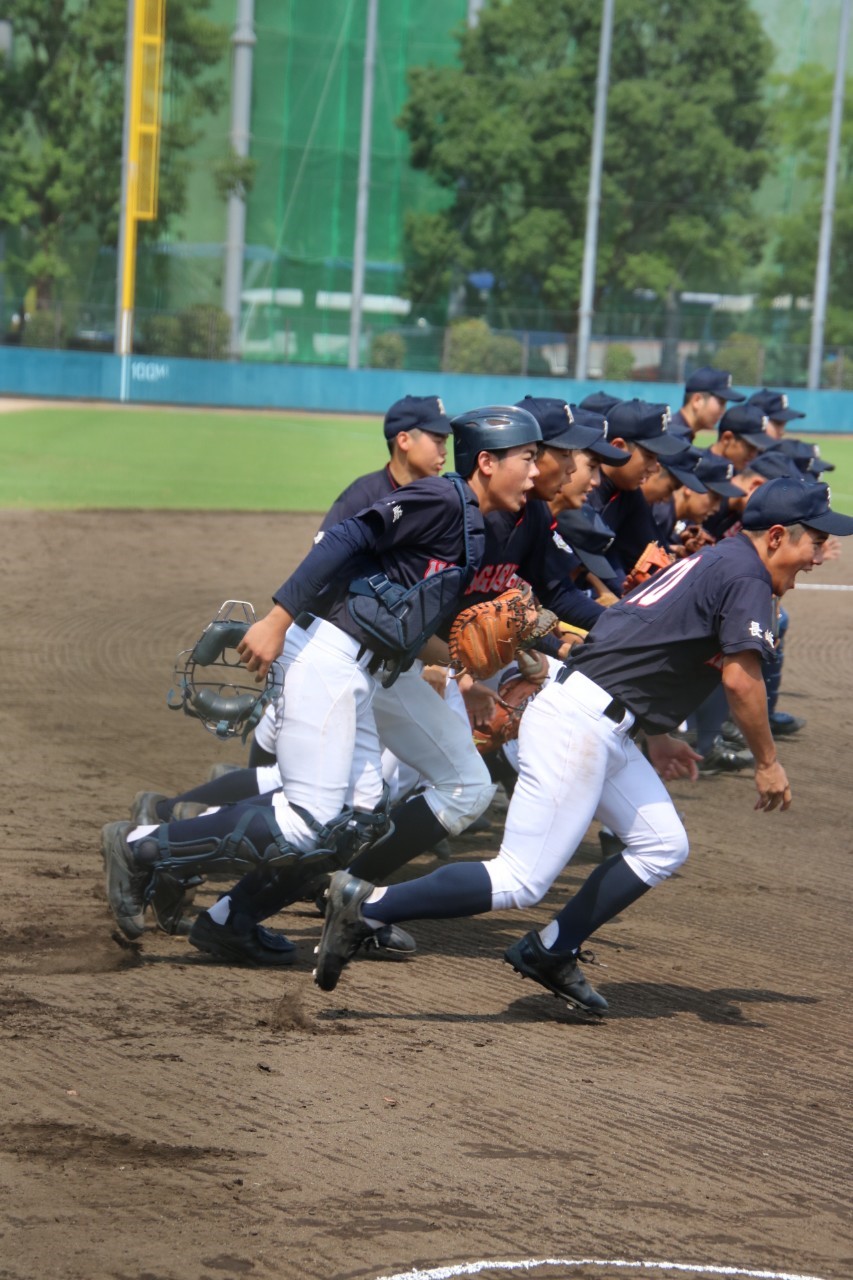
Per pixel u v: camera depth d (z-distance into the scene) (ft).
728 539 41.42
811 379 464.65
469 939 50.42
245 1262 27.94
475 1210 30.50
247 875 45.09
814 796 73.31
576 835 41.16
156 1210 29.71
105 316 429.79
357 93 496.64
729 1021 43.32
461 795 46.24
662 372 458.91
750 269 510.17
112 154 471.62
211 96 480.64
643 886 41.93
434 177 506.48
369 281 505.25
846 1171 33.50
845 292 508.53
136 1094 35.32
